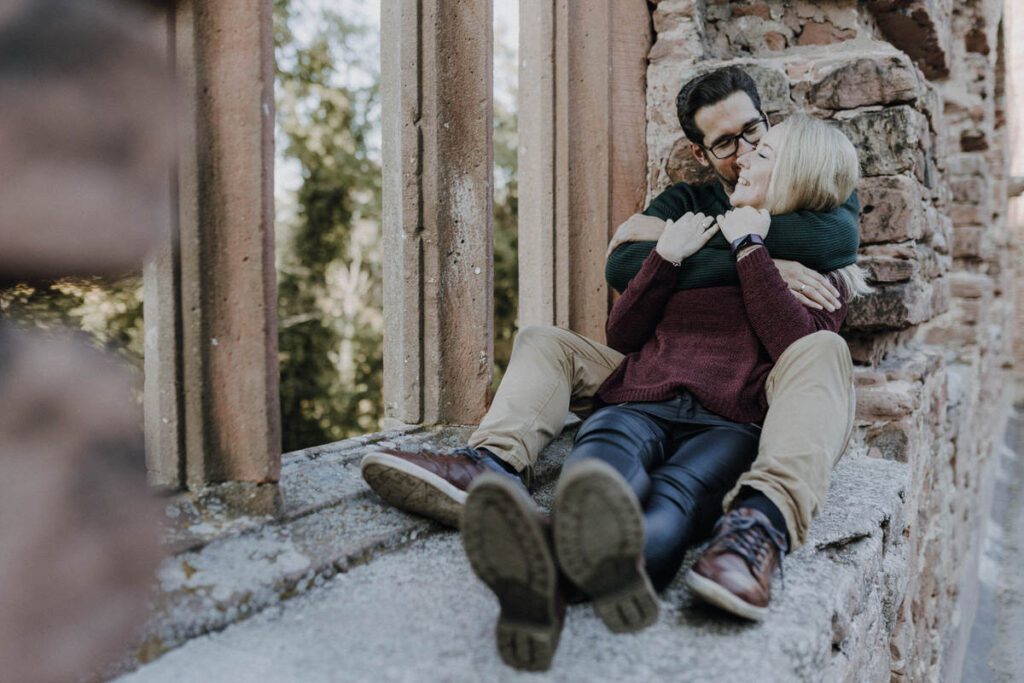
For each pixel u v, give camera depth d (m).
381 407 8.14
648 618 1.23
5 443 0.76
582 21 2.84
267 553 1.51
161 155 0.76
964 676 4.56
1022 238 12.52
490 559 1.14
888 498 2.07
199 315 1.60
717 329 1.95
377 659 1.21
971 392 5.37
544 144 2.85
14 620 0.76
